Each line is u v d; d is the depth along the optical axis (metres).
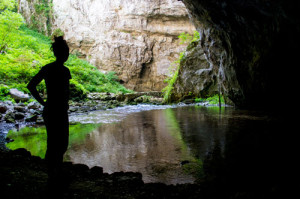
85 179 2.91
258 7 5.13
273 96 7.43
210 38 10.27
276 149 3.91
